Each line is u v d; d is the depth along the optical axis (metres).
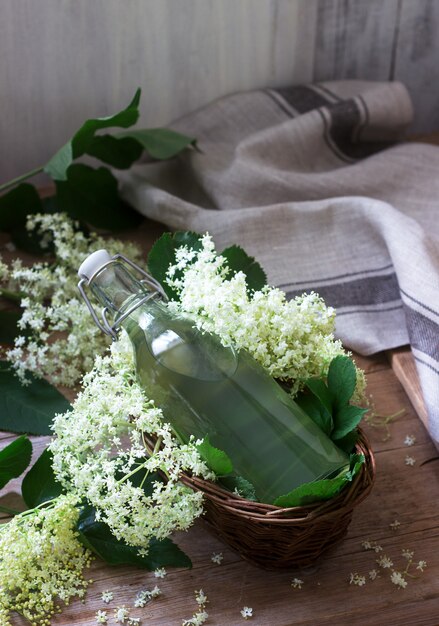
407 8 1.25
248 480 0.74
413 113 1.28
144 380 0.75
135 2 1.14
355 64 1.29
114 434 0.76
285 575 0.78
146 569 0.78
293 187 1.14
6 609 0.75
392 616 0.76
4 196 1.10
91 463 0.79
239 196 1.14
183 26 1.18
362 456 0.71
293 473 0.73
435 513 0.83
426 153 1.19
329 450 0.74
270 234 1.08
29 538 0.73
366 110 1.21
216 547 0.80
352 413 0.75
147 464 0.73
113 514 0.72
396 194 1.16
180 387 0.74
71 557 0.79
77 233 1.05
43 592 0.76
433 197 1.14
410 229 1.01
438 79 1.32
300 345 0.77
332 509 0.71
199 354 0.74
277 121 1.23
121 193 1.16
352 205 1.07
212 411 0.73
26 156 1.22
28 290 1.00
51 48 1.14
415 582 0.78
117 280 0.75
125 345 0.79
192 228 1.09
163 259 0.85
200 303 0.76
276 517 0.70
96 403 0.76
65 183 1.11
